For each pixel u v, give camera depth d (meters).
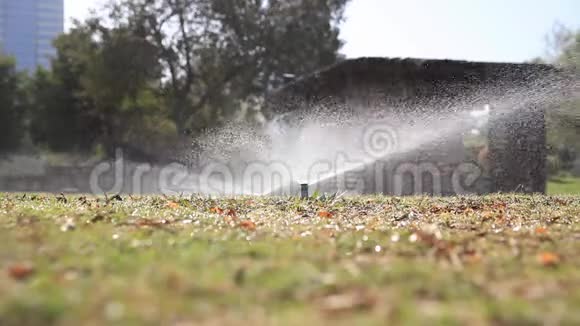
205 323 2.64
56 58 42.19
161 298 3.01
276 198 12.34
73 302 2.88
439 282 3.47
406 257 4.54
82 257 4.12
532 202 11.97
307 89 23.44
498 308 2.89
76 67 40.88
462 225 7.09
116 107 40.03
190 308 2.84
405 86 19.41
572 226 7.14
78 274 3.58
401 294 3.16
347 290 3.27
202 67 39.66
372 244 5.27
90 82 39.12
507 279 3.66
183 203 10.74
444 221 7.70
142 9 39.06
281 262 4.04
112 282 3.33
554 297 3.14
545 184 19.95
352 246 5.09
